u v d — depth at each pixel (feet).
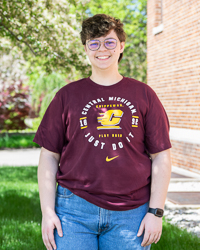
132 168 5.97
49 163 6.47
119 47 6.53
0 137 60.80
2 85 60.08
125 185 5.93
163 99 31.63
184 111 28.02
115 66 6.45
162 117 6.37
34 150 53.83
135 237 5.91
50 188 6.31
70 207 6.09
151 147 6.30
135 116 6.10
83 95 6.29
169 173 6.23
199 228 13.99
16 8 17.67
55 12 19.39
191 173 26.40
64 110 6.36
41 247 11.71
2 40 22.30
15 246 11.79
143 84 6.45
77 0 20.36
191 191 20.72
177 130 29.30
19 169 31.22
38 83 68.03
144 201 6.13
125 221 5.94
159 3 32.50
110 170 5.89
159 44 31.91
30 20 18.81
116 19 6.53
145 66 73.05
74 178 6.10
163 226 13.57
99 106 6.15
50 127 6.46
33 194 20.13
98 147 5.95
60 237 5.92
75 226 5.94
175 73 29.25
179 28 28.27
